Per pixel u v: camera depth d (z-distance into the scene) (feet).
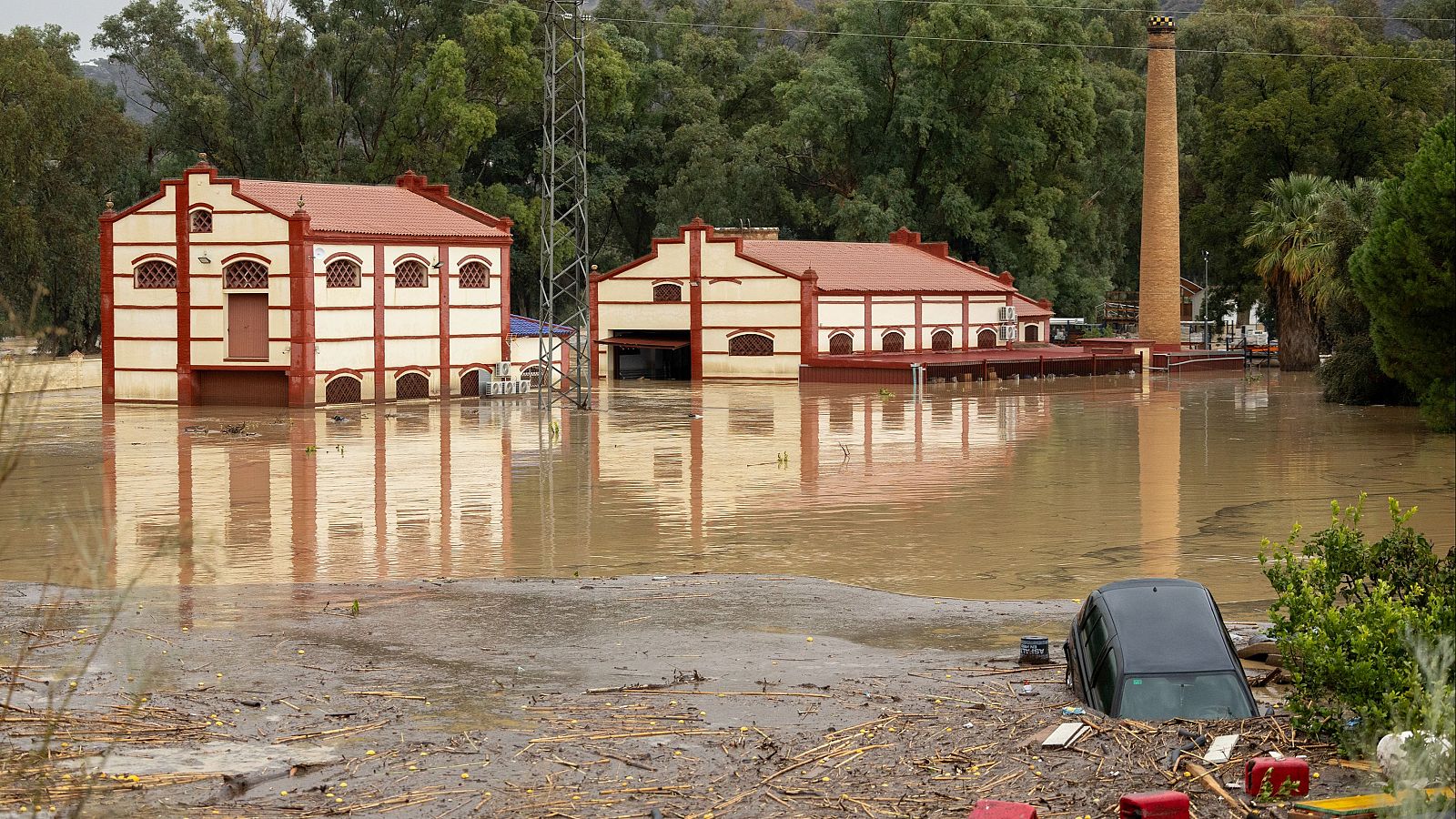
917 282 282.36
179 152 356.18
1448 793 33.76
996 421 183.83
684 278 267.39
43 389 33.06
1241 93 331.16
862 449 151.23
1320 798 36.96
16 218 268.82
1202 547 93.09
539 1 400.06
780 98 398.21
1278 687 50.14
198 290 207.72
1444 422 119.24
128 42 387.34
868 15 370.94
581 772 41.88
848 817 37.58
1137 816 35.12
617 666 57.41
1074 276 384.47
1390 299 118.83
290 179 343.87
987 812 36.19
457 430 172.86
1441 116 330.13
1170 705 44.09
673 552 90.74
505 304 233.14
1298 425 178.50
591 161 403.54
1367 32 592.60
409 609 69.92
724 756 43.16
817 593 75.41
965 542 94.73
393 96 362.33
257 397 207.62
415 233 217.15
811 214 395.34
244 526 100.37
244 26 371.97
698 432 169.27
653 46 481.46
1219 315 396.98
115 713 47.57
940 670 56.03
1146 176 306.76
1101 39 470.39
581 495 116.57
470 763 42.88
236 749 44.09
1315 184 287.69
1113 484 123.54
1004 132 368.07
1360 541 50.37
